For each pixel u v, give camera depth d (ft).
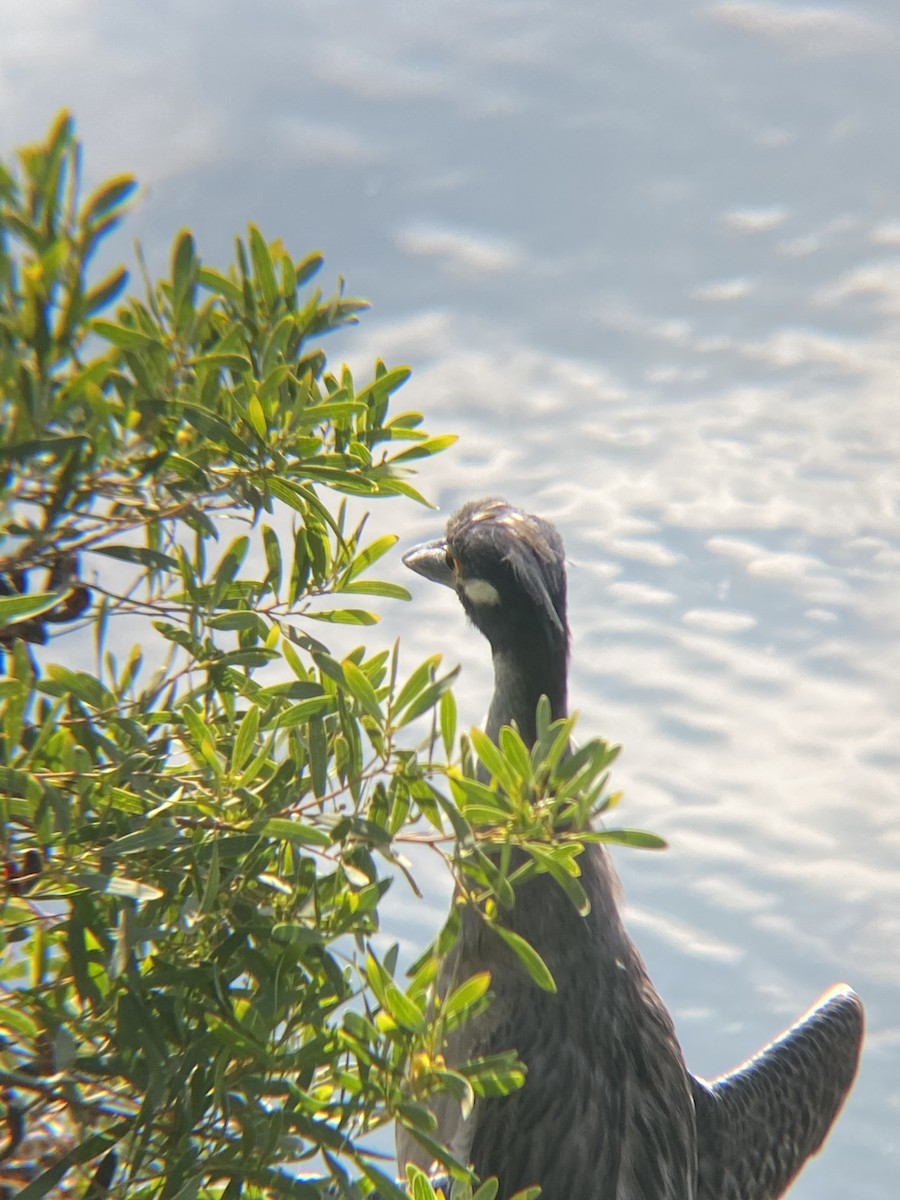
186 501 12.55
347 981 12.55
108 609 12.84
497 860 21.17
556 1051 21.22
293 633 13.60
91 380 10.61
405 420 14.52
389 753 12.85
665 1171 21.70
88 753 12.17
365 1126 13.21
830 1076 27.30
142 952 12.82
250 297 12.95
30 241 10.43
